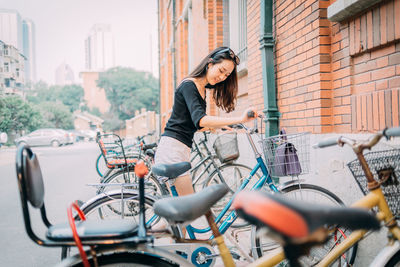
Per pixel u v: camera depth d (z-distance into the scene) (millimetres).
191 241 1989
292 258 996
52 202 5910
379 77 2674
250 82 5293
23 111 51812
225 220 2631
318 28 3293
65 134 32594
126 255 1588
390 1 2492
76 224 1525
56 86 135750
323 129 3277
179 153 2527
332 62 3270
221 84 2723
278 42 4219
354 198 2729
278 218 863
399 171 1772
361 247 2629
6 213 5199
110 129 106062
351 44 2938
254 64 5070
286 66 4008
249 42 5309
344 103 3080
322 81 3287
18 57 68812
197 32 9922
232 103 2783
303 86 3607
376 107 2633
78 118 103500
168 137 2547
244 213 991
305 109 3574
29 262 3275
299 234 854
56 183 8148
